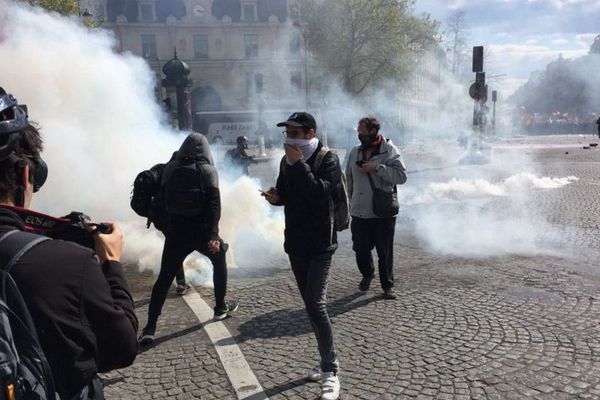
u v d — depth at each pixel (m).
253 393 3.19
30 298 1.12
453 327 4.11
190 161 4.13
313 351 3.77
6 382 1.03
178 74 10.16
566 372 3.28
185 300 5.03
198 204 4.02
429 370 3.39
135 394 3.24
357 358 3.63
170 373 3.51
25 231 1.26
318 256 3.17
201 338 4.09
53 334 1.14
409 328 4.13
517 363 3.43
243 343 3.96
